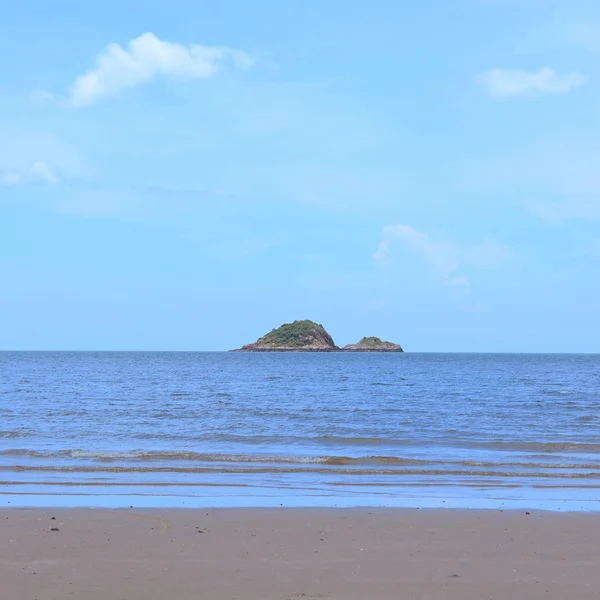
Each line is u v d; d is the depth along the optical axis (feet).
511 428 104.94
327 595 28.53
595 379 271.69
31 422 106.73
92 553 34.60
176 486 55.57
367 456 73.97
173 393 177.37
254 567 32.53
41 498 49.49
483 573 32.07
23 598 27.58
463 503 49.85
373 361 577.43
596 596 28.91
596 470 66.80
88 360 553.23
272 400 156.76
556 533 40.42
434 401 157.17
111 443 83.76
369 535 39.47
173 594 28.37
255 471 64.18
